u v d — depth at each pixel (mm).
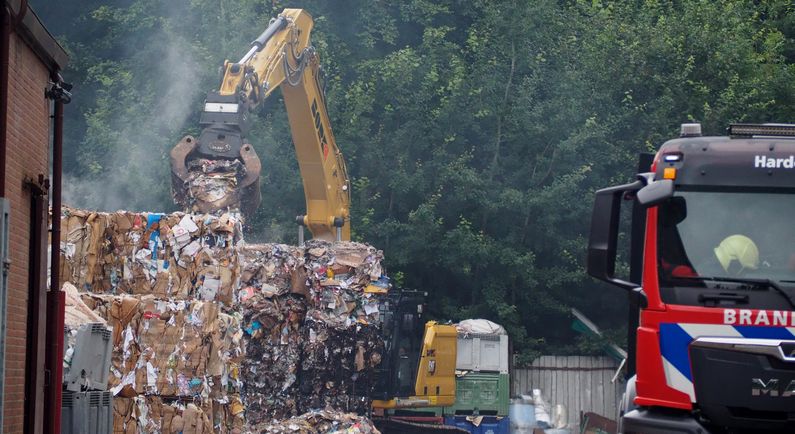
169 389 43500
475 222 98750
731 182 29609
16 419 29266
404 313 70125
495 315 97000
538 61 98875
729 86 96125
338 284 62938
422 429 70062
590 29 101500
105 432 36469
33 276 31016
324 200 68000
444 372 72625
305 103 64500
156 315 43781
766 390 28281
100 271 46062
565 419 94000
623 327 97125
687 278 29375
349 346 62156
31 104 30438
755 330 28828
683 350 29203
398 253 95750
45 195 31891
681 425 28891
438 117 97312
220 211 52094
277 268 61656
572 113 96375
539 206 95938
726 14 101125
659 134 95750
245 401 59438
